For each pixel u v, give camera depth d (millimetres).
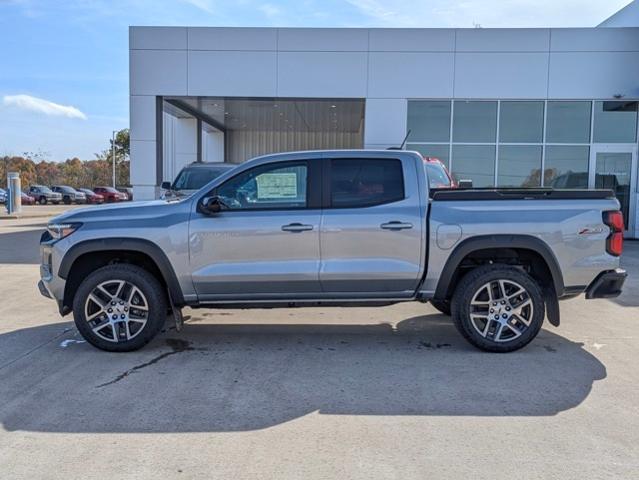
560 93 15148
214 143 26359
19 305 7445
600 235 5289
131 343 5277
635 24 16531
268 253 5246
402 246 5254
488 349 5332
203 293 5336
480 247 5234
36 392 4289
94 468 3152
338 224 5227
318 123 23156
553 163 15516
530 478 3047
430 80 15242
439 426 3715
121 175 77500
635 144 15367
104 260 5500
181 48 15289
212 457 3281
